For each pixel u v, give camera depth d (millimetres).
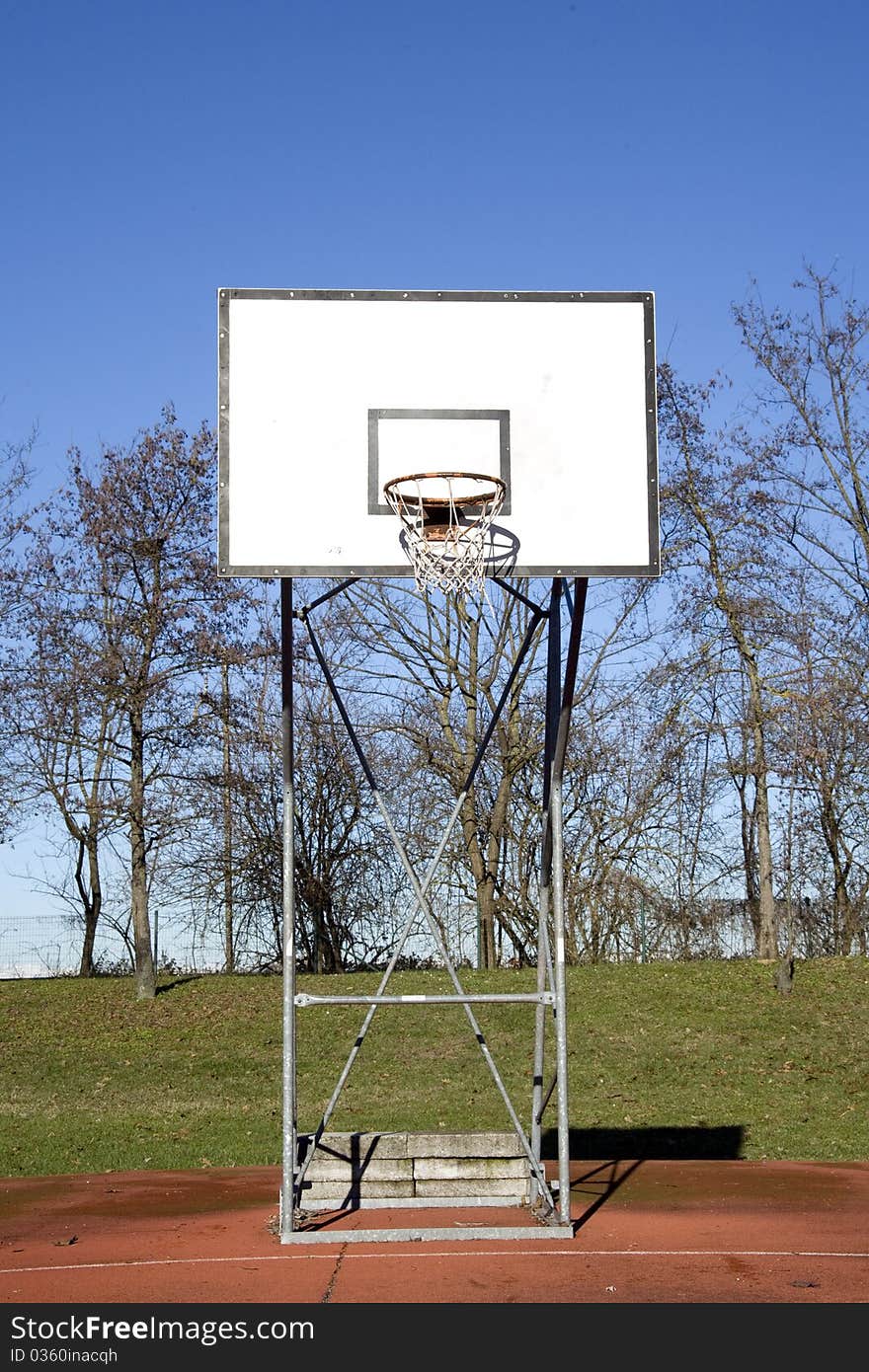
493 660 27906
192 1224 9492
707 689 23953
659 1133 14078
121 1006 21484
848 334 24266
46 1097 16547
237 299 8836
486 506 8680
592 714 27953
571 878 27875
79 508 22844
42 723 22641
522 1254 8133
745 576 23188
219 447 8633
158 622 22344
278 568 8516
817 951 26453
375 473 8680
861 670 23047
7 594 22641
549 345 8945
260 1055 18344
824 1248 8289
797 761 22172
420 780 28625
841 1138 13805
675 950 26594
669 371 23828
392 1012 20203
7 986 23812
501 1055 17984
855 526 24312
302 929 29562
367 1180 9562
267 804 28812
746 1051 17906
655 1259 7945
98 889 28156
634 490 8781
